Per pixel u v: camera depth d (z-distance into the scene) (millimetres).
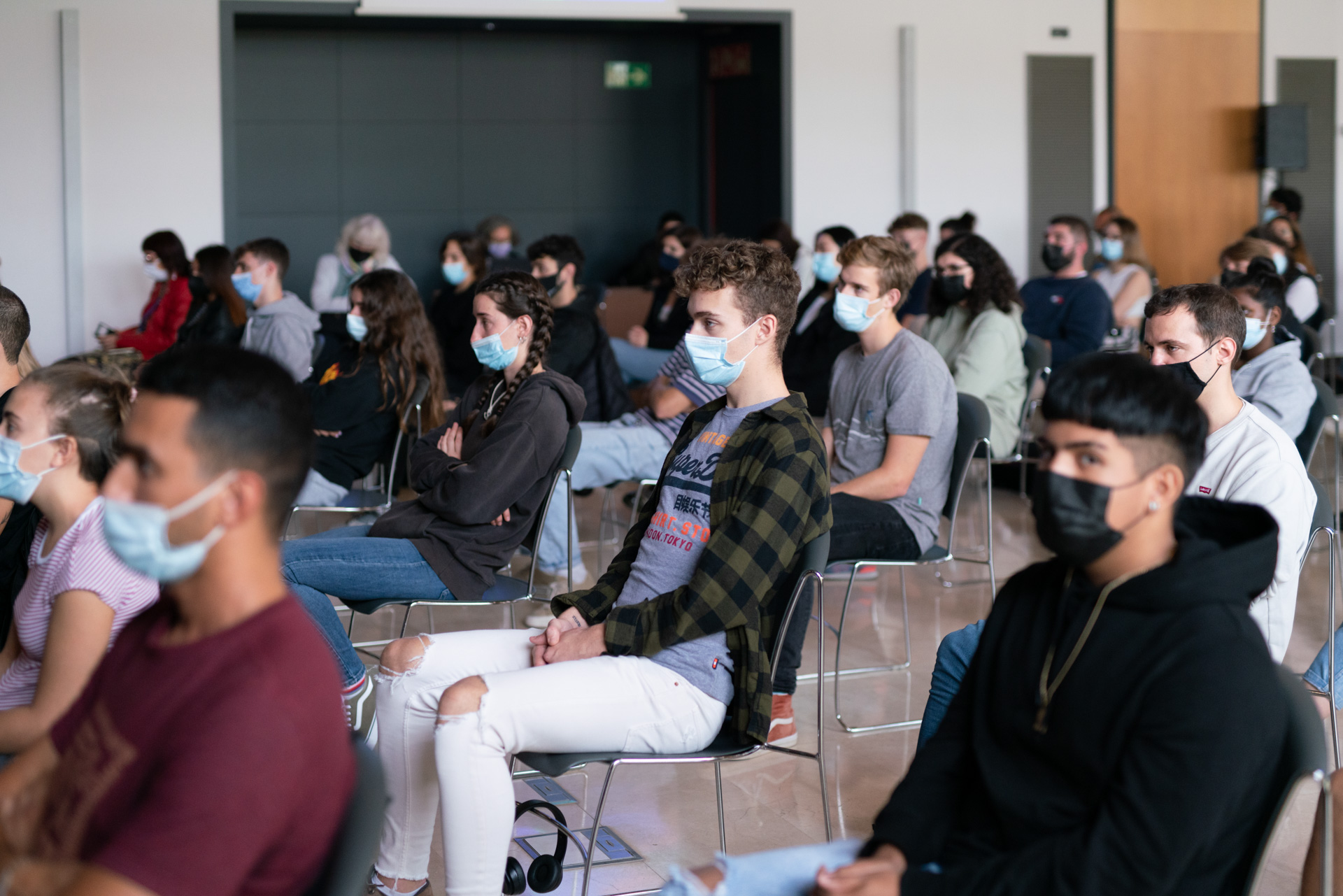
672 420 4230
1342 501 5035
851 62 8328
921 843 1438
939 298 4797
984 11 8523
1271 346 3730
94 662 1641
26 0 7156
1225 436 2363
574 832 2484
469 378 5660
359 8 7602
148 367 1125
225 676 1060
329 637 2346
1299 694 1334
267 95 8531
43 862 1069
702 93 9125
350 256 6770
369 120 8711
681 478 2137
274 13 7516
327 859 1136
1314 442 3686
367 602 2697
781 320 2139
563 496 3994
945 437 3285
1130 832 1251
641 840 2457
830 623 3918
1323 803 1349
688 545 2084
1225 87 9062
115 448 1700
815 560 1989
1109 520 1314
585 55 8977
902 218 6285
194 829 1001
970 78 8547
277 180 8617
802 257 8320
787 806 2631
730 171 8914
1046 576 1447
